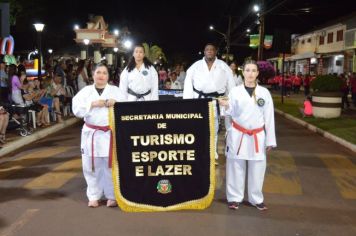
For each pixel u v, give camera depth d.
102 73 5.88
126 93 7.55
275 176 8.03
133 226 5.41
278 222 5.63
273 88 40.31
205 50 7.85
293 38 48.72
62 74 16.02
